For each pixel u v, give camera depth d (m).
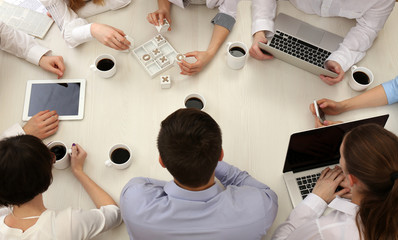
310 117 1.51
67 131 1.45
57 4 1.61
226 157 1.42
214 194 1.07
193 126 0.94
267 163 1.42
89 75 1.56
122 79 1.56
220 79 1.57
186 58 1.61
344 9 1.64
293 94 1.55
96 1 1.67
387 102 1.50
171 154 0.94
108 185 1.36
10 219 1.09
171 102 1.52
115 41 1.51
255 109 1.51
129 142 1.44
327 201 1.30
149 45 1.61
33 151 1.03
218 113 1.50
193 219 1.05
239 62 1.53
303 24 1.67
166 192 1.08
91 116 1.48
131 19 1.70
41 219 1.09
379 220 0.95
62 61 1.57
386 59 1.62
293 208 1.33
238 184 1.31
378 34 1.68
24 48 1.55
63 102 1.50
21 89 1.53
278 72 1.59
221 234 1.05
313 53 1.59
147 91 1.54
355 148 1.02
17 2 1.72
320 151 1.31
